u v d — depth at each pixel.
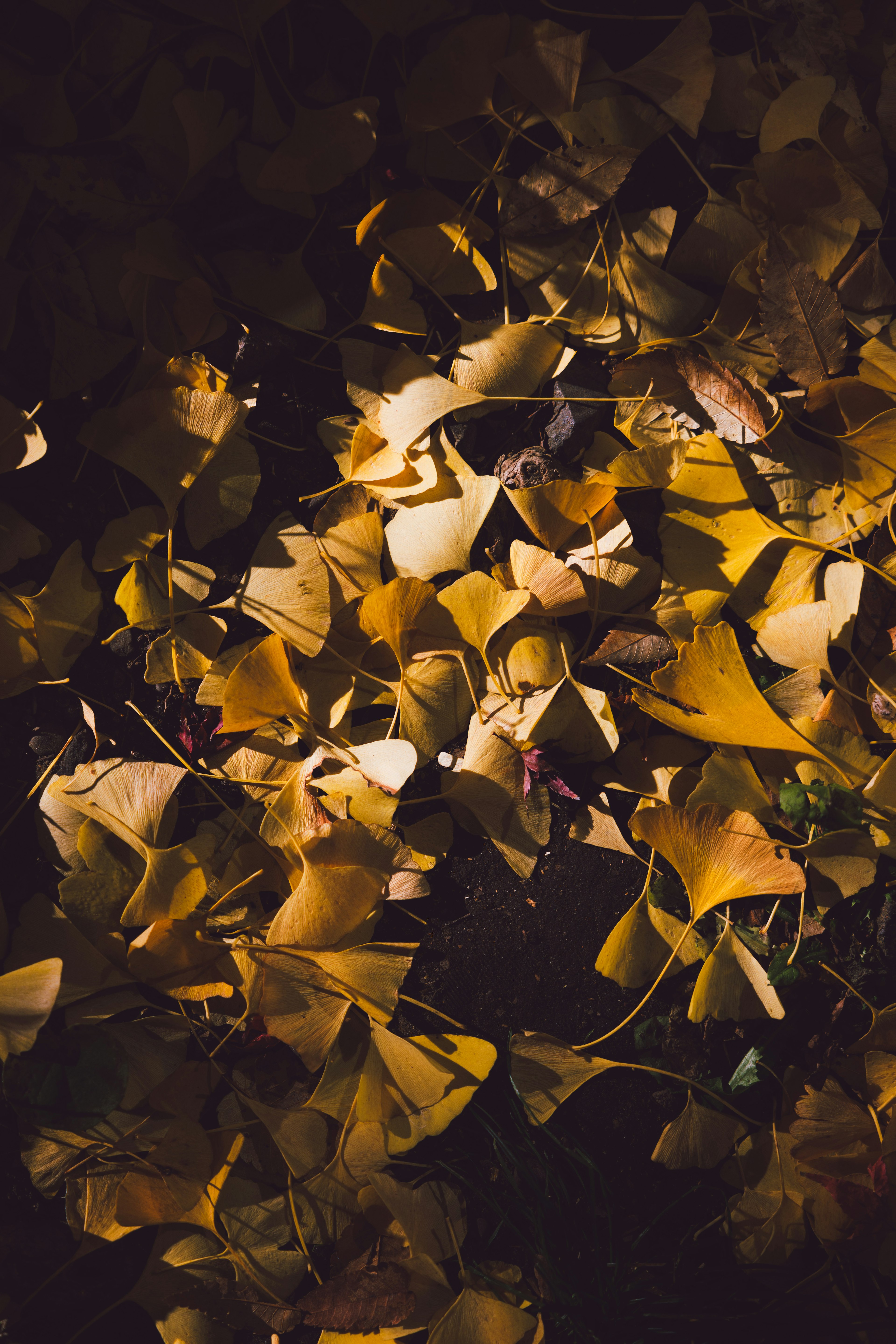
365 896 0.64
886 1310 0.66
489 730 0.66
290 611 0.65
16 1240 0.65
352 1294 0.64
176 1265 0.65
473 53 0.66
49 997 0.63
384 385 0.66
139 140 0.66
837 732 0.66
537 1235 0.65
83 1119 0.64
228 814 0.66
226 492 0.66
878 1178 0.65
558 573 0.65
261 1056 0.66
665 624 0.66
